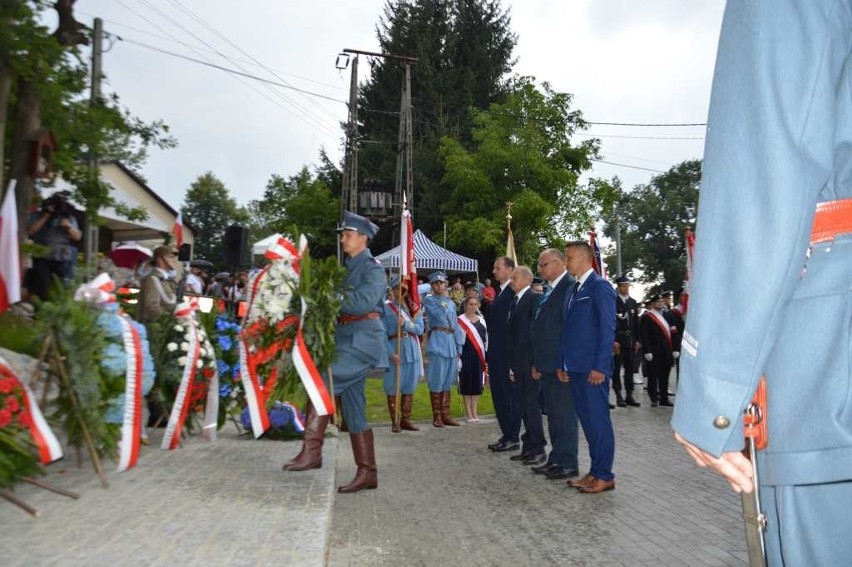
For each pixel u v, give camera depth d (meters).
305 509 4.58
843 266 1.53
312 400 5.45
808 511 1.53
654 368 13.48
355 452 6.21
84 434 5.05
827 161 1.45
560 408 7.11
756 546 1.54
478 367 11.14
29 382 4.80
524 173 31.50
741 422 1.47
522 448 8.20
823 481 1.50
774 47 1.48
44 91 10.86
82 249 13.62
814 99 1.44
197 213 75.38
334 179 44.78
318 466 6.00
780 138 1.43
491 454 8.45
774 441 1.55
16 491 4.88
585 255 6.73
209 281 23.14
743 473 1.54
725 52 1.58
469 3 43.94
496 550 4.71
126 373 5.23
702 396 1.48
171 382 6.92
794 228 1.41
